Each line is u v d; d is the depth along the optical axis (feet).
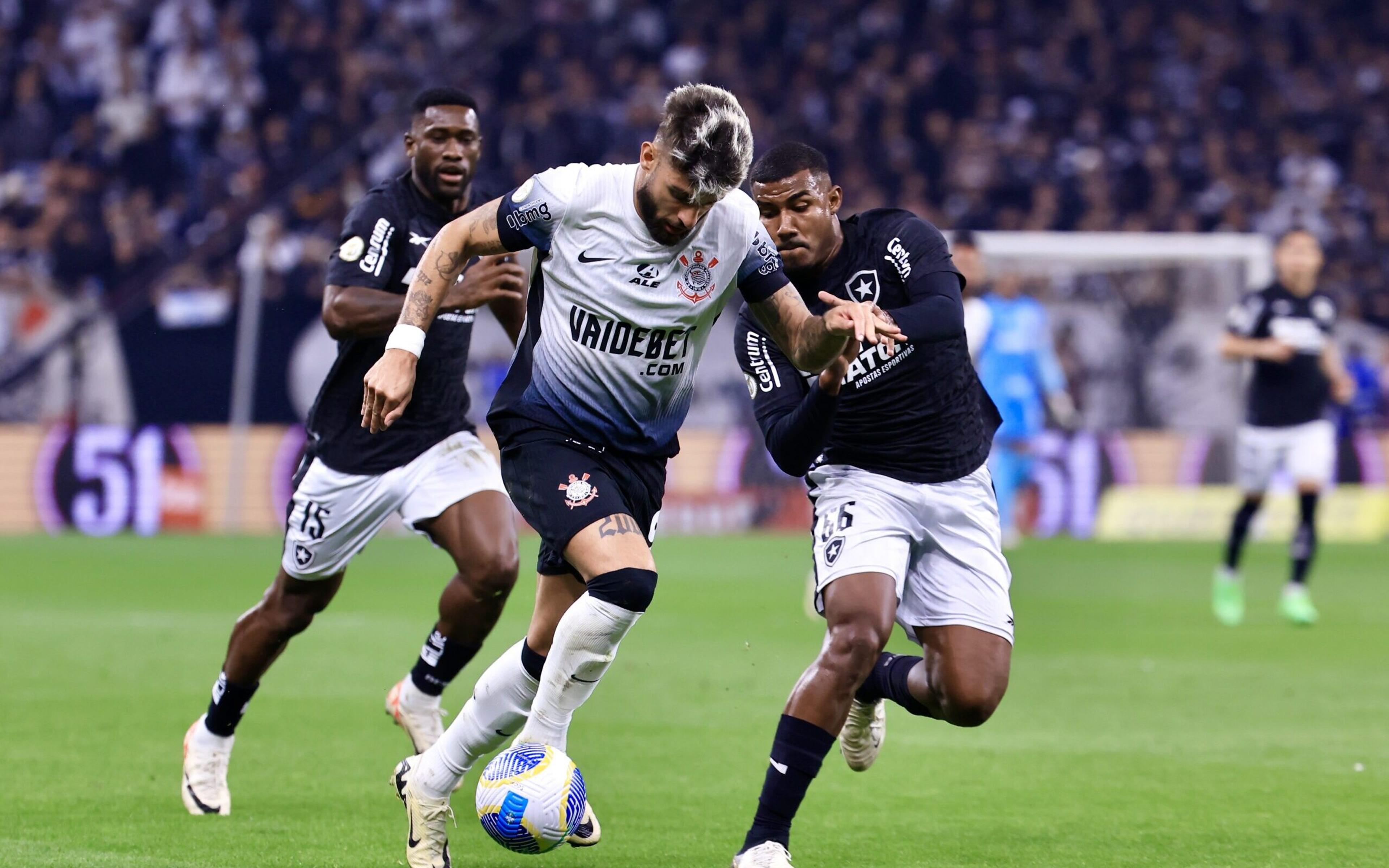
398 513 63.31
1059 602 142.00
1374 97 293.23
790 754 47.50
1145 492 226.79
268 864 49.90
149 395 217.77
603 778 65.57
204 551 187.11
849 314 43.60
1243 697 88.53
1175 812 58.90
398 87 274.98
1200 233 272.10
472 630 62.13
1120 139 282.36
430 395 62.34
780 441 48.67
